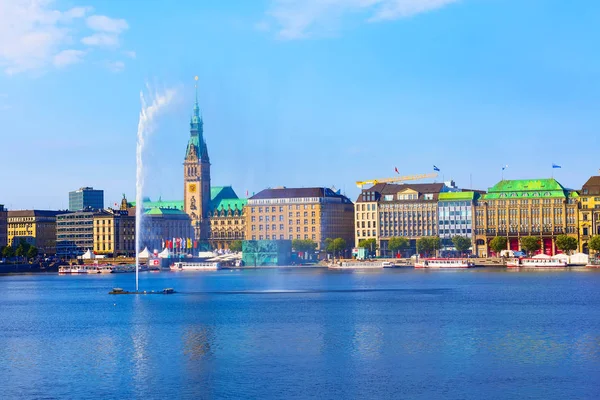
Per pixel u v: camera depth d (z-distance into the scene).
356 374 112.06
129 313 182.88
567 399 99.56
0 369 117.56
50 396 103.00
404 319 165.12
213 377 111.00
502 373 111.75
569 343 133.38
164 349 131.25
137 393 103.81
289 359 122.00
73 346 136.12
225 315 174.75
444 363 118.38
